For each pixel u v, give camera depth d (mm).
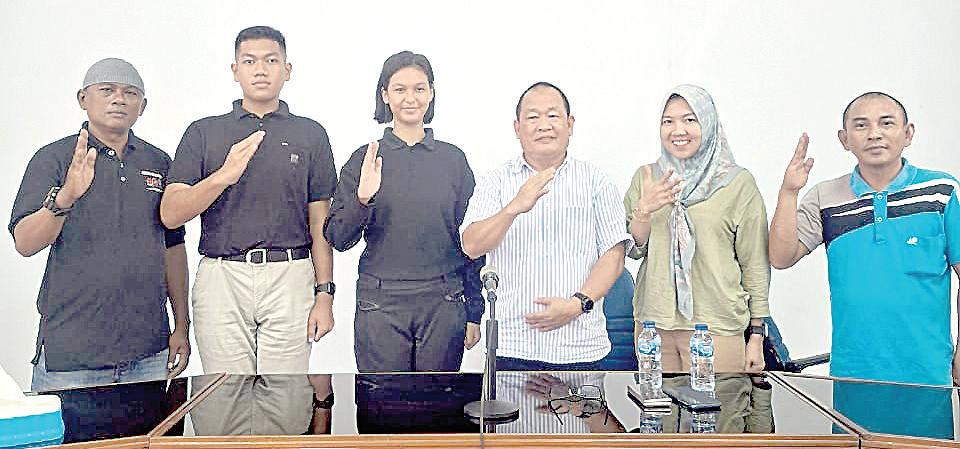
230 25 3607
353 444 1745
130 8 3600
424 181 3600
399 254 3582
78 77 3578
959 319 3533
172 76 3594
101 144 3561
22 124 3570
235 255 3535
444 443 1755
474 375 2459
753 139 3627
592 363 3588
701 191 3582
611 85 3635
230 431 1794
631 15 3654
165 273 3549
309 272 3578
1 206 3557
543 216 3604
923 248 3527
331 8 3627
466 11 3641
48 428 1713
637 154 3619
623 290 3600
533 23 3643
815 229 3619
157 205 3561
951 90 3641
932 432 1771
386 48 3623
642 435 1773
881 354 3537
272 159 3562
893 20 3660
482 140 3625
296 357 3561
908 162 3605
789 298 3604
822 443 1758
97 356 3510
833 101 3641
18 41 3580
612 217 3609
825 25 3658
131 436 1740
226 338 3539
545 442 1762
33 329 3531
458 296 3605
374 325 3574
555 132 3604
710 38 3654
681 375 2496
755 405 2059
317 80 3615
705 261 3557
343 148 3609
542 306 3598
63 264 3518
